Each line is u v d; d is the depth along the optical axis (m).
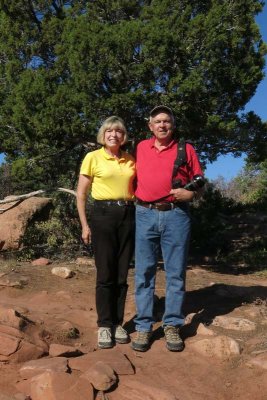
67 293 6.06
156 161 4.31
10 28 8.31
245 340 4.58
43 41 8.09
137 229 4.43
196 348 4.38
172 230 4.32
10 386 3.72
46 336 4.46
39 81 7.38
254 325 4.87
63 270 7.04
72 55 7.16
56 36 8.02
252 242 11.09
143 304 4.41
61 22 7.93
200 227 10.84
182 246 4.36
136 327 4.46
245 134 8.48
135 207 4.56
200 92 7.16
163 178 4.26
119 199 4.40
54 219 9.41
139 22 7.08
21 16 8.41
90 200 8.86
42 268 7.62
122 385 3.77
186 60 7.18
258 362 4.07
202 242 10.85
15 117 7.38
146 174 4.32
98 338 4.42
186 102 7.21
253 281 7.60
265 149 8.80
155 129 4.28
